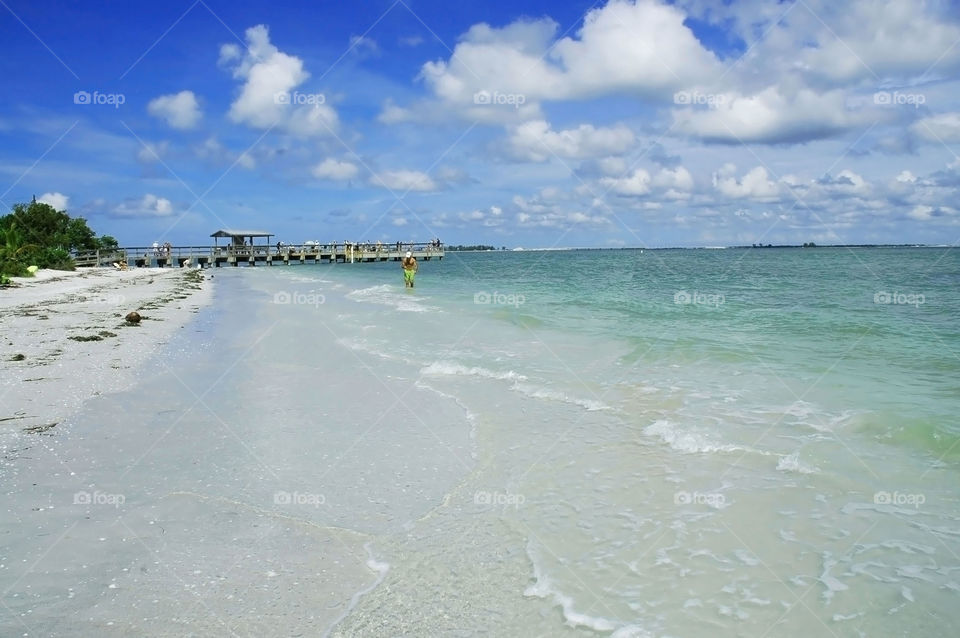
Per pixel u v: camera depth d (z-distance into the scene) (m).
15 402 8.87
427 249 87.94
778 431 7.21
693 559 4.55
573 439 7.28
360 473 6.34
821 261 61.78
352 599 4.09
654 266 56.69
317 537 4.96
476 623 3.83
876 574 4.28
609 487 5.88
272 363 12.13
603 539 4.89
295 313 21.22
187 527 5.10
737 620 3.82
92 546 4.76
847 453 6.47
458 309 21.34
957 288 26.36
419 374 11.01
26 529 5.03
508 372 10.81
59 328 16.44
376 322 18.19
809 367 10.59
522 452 6.90
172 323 18.62
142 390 9.79
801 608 3.92
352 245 82.75
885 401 8.30
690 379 9.98
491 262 79.44
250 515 5.34
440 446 7.16
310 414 8.49
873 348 12.19
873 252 103.62
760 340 13.27
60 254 47.50
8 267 36.12
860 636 3.62
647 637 3.67
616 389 9.48
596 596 4.11
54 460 6.61
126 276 45.16
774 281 32.25
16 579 4.28
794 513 5.22
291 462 6.63
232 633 3.71
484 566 4.51
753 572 4.36
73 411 8.51
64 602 4.00
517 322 17.44
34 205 55.19
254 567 4.49
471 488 5.94
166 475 6.23
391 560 4.61
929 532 4.82
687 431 7.20
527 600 4.07
